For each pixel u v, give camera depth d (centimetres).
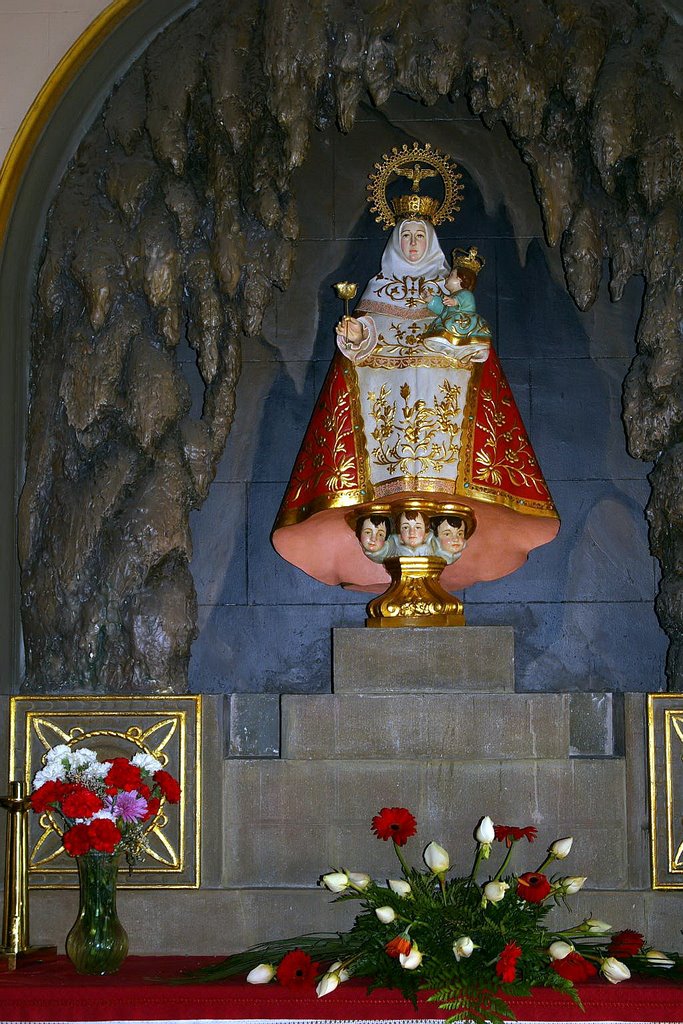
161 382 703
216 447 727
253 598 778
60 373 707
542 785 609
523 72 719
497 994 487
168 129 714
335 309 799
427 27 720
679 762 612
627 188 736
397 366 671
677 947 596
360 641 633
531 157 745
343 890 518
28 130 714
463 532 677
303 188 802
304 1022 494
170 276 711
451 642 630
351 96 725
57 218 721
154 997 500
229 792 621
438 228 802
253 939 605
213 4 739
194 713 626
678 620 716
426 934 494
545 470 783
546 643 768
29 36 729
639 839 608
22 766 628
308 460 693
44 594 686
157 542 688
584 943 570
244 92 719
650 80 730
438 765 612
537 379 790
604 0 744
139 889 612
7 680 700
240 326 744
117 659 680
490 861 604
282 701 624
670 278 720
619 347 789
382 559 678
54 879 619
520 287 797
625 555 773
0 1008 499
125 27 732
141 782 539
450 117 805
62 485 702
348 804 613
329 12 721
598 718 686
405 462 657
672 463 723
